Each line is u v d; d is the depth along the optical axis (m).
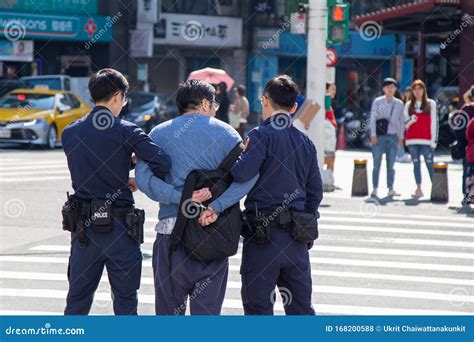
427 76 73.31
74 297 13.65
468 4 64.12
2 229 29.33
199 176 12.75
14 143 62.78
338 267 23.97
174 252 12.85
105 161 13.23
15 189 39.03
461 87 67.06
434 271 23.64
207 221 12.62
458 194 39.69
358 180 38.47
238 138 13.06
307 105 36.03
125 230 13.41
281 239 13.38
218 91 58.47
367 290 21.30
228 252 12.73
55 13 81.81
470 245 27.58
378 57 95.62
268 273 13.41
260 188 13.42
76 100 65.19
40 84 73.50
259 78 91.56
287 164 13.42
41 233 28.73
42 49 83.31
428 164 37.19
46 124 60.50
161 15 88.94
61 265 23.95
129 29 86.81
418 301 20.27
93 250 13.41
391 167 37.94
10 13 79.19
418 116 36.94
